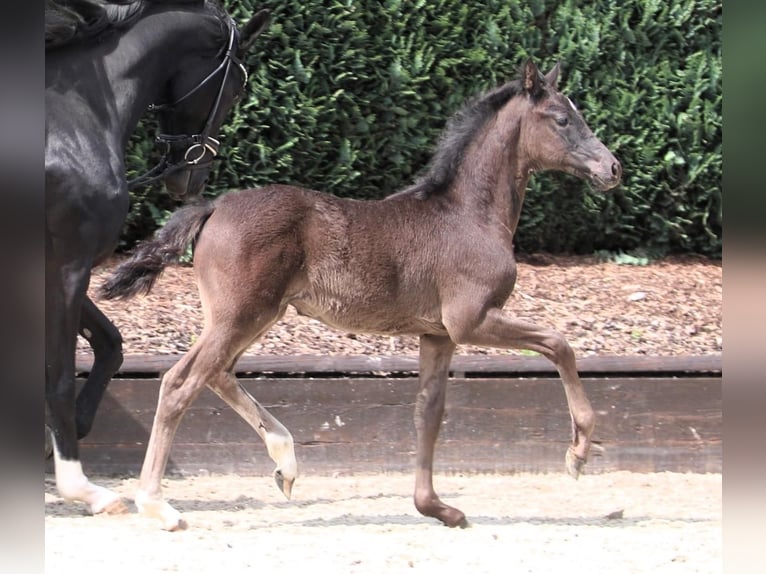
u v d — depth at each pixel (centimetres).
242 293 735
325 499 888
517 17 1216
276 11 1152
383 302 766
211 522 781
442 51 1198
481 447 983
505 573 649
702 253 1291
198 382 736
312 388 970
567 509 862
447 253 770
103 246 802
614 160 791
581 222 1255
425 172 845
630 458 995
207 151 900
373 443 977
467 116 812
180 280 1158
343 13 1164
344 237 757
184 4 877
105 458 950
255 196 755
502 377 994
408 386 978
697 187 1248
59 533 718
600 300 1150
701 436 997
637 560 684
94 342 862
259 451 967
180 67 876
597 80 1225
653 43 1236
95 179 790
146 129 1157
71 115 800
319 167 1198
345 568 648
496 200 801
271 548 692
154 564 645
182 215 757
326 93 1178
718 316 1130
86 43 834
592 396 991
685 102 1238
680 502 892
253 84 1155
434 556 684
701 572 659
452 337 777
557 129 797
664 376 1006
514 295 1144
